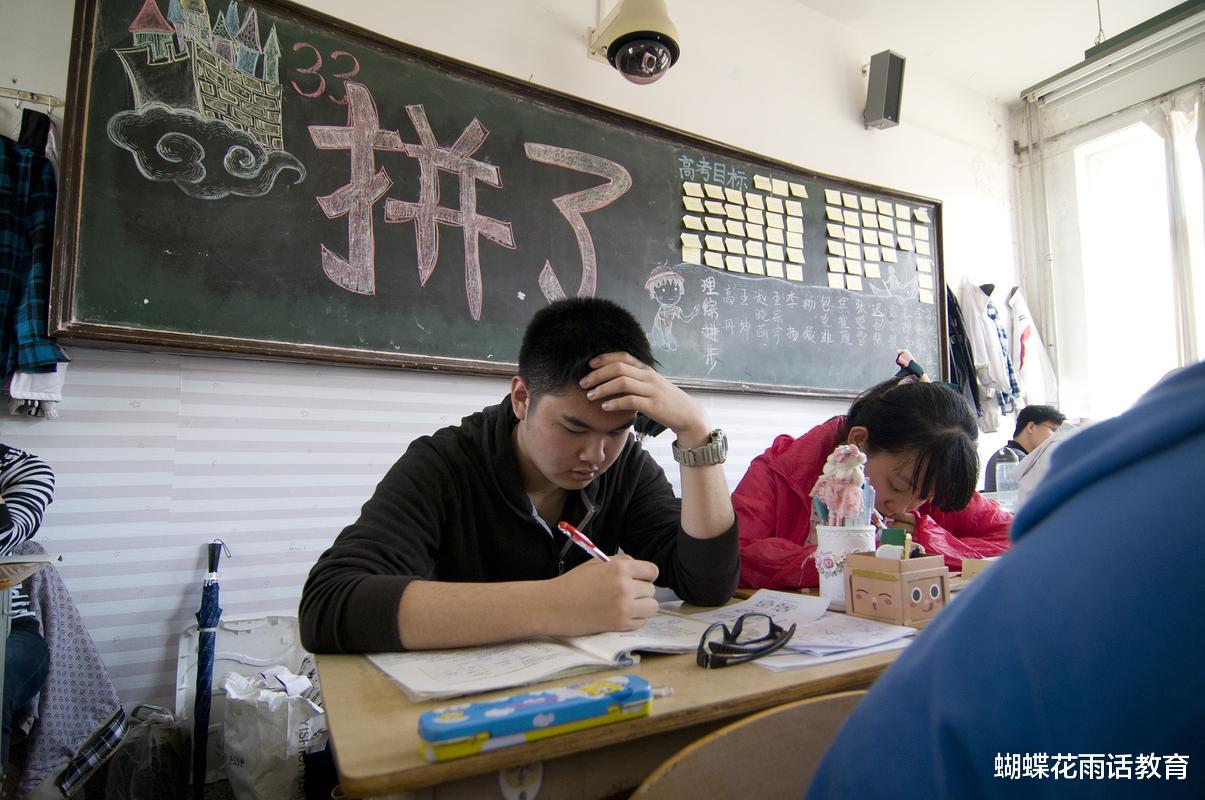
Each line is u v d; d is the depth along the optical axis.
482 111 2.12
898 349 3.04
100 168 1.58
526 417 0.91
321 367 1.86
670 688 0.54
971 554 1.32
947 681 0.27
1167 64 3.31
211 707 1.66
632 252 2.37
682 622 0.79
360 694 0.55
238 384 1.76
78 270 1.53
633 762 0.52
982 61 3.53
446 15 2.16
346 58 1.92
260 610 1.75
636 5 2.17
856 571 0.84
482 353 2.03
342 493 1.86
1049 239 3.72
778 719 0.47
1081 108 3.63
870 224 3.04
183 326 1.63
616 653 0.60
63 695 1.48
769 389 2.62
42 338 1.52
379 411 1.93
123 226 1.59
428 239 1.98
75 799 1.53
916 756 0.28
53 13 1.70
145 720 1.54
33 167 1.60
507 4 2.28
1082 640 0.24
